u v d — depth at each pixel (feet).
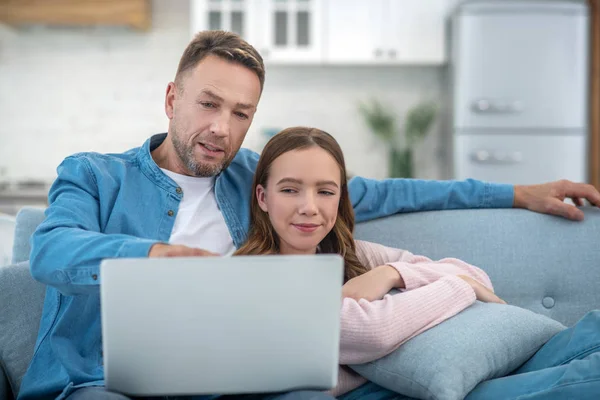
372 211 6.18
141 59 17.29
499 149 15.33
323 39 16.26
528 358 4.65
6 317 4.94
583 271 6.03
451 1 16.22
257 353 3.52
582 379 3.85
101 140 17.39
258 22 16.15
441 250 6.04
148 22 16.85
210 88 5.04
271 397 3.96
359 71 17.26
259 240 5.24
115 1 16.01
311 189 4.97
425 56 16.29
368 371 4.60
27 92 17.29
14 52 17.21
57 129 17.35
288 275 3.48
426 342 4.38
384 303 4.59
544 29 15.23
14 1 15.81
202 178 5.45
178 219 5.31
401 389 4.40
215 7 16.07
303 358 3.58
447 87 17.13
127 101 17.35
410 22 16.26
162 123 17.39
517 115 15.30
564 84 15.28
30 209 5.92
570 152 15.34
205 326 3.45
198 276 3.42
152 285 3.39
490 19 15.24
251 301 3.46
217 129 5.05
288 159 5.01
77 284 4.02
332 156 5.15
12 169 17.34
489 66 15.28
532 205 6.27
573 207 6.14
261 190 5.28
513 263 6.02
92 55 17.26
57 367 4.65
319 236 5.04
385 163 17.35
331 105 17.33
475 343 4.35
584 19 15.28
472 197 6.32
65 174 5.08
